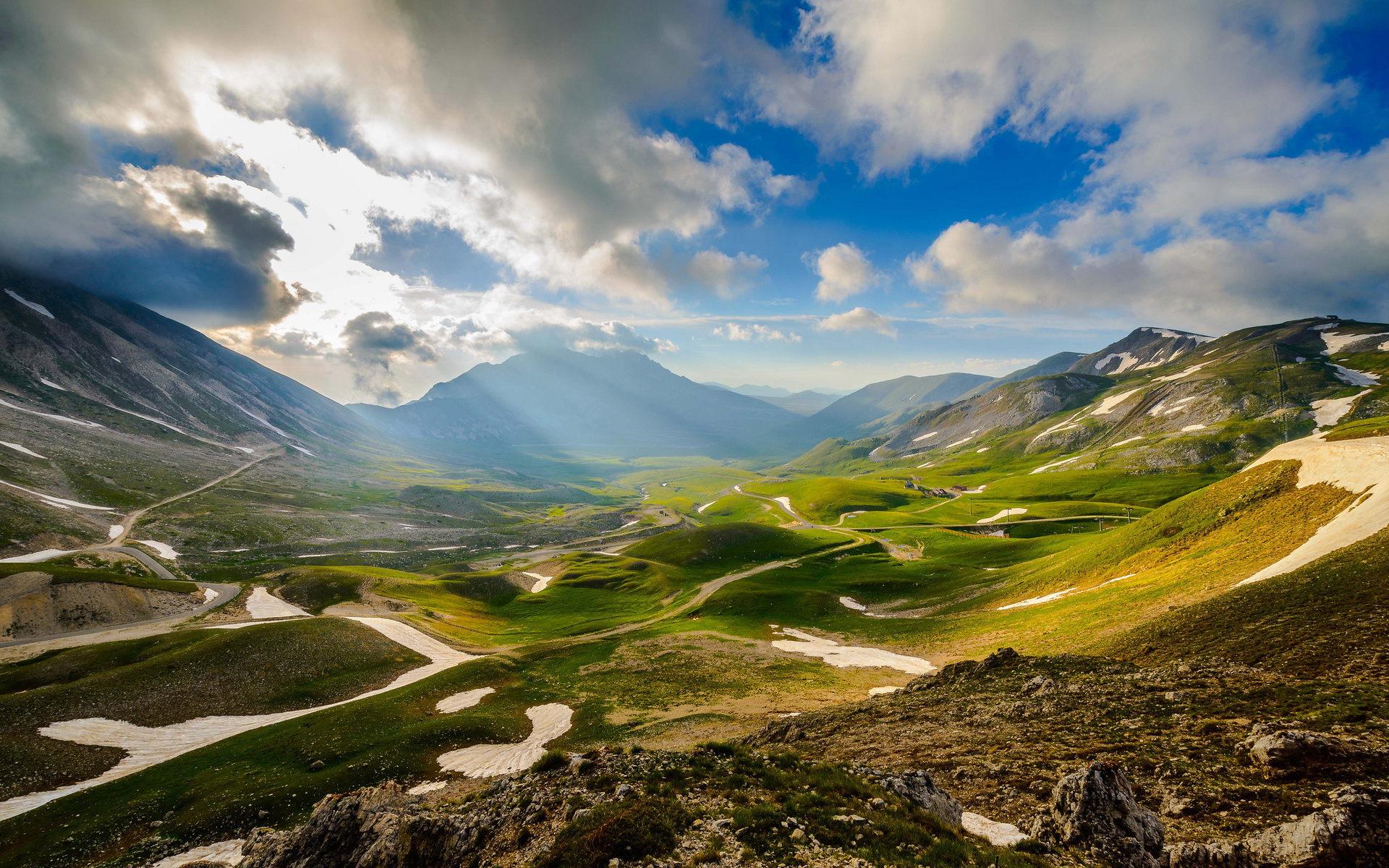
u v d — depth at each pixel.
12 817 45.97
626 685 72.00
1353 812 14.16
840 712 42.78
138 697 70.31
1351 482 55.19
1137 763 22.47
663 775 23.55
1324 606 33.88
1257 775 19.00
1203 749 22.03
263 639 85.62
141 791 49.28
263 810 43.88
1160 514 84.38
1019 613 75.88
